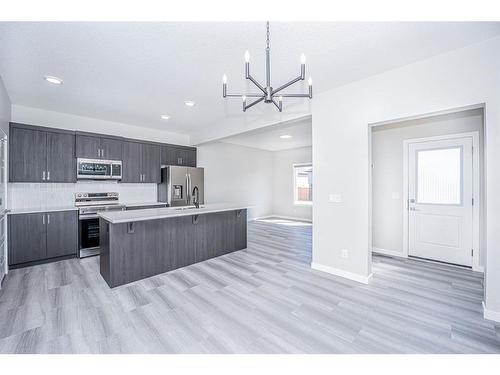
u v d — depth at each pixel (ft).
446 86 7.55
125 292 8.64
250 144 24.36
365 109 9.39
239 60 8.09
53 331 6.31
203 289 8.91
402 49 7.39
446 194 11.73
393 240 13.39
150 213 10.07
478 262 10.82
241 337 6.13
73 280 9.66
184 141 19.84
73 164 13.33
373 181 14.14
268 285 9.26
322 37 6.78
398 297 8.28
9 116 11.48
